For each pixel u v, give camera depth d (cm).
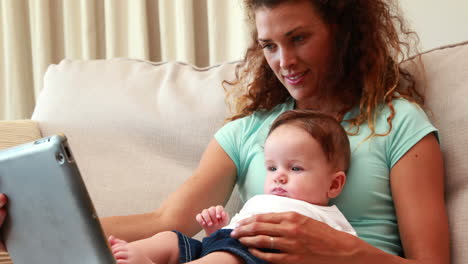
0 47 251
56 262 85
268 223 109
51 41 249
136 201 153
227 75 167
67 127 164
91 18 239
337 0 133
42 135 165
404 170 125
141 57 234
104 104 167
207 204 141
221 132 151
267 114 152
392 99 137
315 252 108
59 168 79
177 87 169
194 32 237
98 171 157
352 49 140
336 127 127
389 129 129
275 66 137
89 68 177
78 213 80
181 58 229
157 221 135
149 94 168
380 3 146
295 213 110
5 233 89
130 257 95
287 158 123
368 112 134
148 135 162
